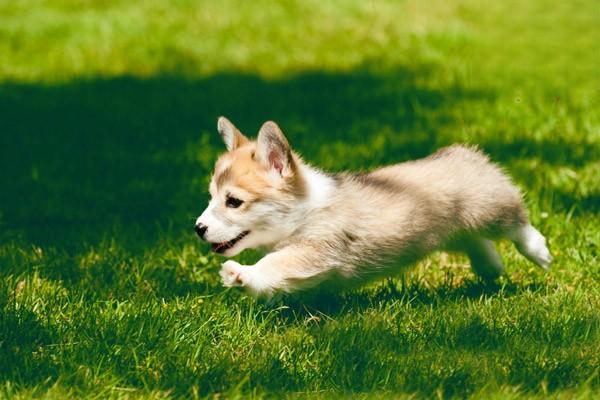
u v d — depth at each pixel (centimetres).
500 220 833
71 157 1356
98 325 713
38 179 1248
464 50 1916
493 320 721
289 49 2009
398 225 774
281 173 743
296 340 700
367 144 1335
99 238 1000
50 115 1603
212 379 641
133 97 1722
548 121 1397
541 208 1023
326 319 755
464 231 823
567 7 2255
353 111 1553
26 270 855
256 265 738
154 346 690
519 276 875
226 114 1584
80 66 1944
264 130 739
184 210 1097
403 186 797
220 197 745
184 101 1680
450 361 652
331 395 618
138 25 2119
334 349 679
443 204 799
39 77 1869
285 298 791
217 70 1905
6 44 2039
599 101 1512
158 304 765
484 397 597
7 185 1223
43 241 995
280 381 638
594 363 647
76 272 866
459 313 738
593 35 2008
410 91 1645
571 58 1831
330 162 1231
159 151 1380
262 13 2214
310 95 1677
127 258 906
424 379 627
